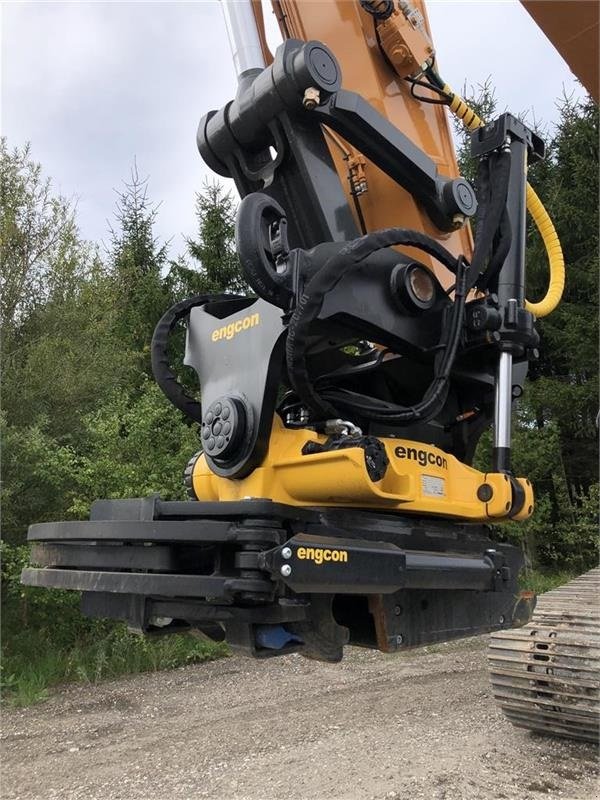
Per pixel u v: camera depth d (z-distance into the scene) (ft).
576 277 43.91
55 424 28.53
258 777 13.42
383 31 12.05
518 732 15.34
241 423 9.11
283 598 7.80
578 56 14.06
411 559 8.71
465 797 11.98
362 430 10.15
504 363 10.65
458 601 9.87
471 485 10.64
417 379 11.10
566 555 41.01
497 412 10.65
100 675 23.00
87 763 14.85
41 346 28.48
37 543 9.89
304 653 8.82
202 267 50.34
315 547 7.45
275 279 8.63
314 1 11.97
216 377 10.02
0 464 24.57
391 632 8.79
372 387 11.22
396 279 9.90
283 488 9.23
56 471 25.04
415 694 18.98
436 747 14.51
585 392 41.57
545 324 44.16
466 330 10.49
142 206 58.03
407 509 9.55
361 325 9.60
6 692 21.38
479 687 19.51
